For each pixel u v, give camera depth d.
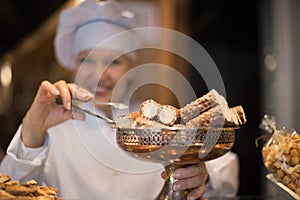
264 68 2.17
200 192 0.80
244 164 2.14
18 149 0.98
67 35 1.39
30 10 2.12
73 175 1.24
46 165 1.23
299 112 2.08
